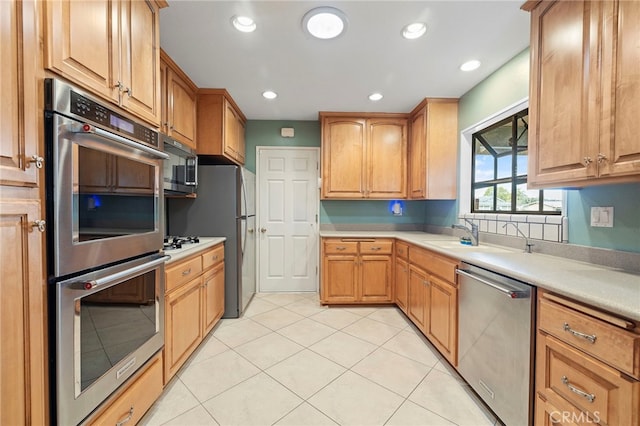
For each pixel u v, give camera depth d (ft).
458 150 9.73
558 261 5.35
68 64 3.23
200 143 9.15
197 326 7.07
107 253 3.79
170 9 5.31
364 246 10.53
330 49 6.69
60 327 3.14
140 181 4.52
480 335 5.33
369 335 8.30
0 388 2.53
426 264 7.86
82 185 3.39
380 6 5.24
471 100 8.95
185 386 5.88
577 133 4.19
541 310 3.96
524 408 4.21
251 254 11.36
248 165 12.34
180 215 9.53
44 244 3.03
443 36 6.17
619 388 2.93
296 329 8.71
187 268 6.40
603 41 3.80
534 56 5.05
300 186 12.50
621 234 4.67
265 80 8.34
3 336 2.55
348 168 11.23
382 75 8.00
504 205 7.97
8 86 2.57
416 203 12.44
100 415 3.72
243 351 7.35
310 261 12.52
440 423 4.89
